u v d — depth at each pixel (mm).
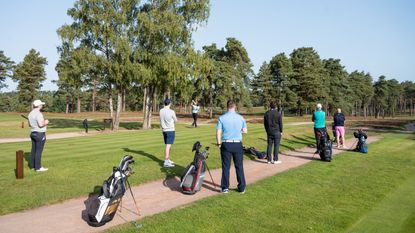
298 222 6469
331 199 7902
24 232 6039
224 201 7570
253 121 39312
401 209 7398
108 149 15055
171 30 28625
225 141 8180
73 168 10672
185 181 8227
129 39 29625
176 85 31297
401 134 24047
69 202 7789
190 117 57188
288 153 14891
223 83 58125
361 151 15008
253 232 5969
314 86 69000
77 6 28609
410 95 133375
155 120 48375
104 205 6250
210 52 63688
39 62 81562
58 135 25203
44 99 86875
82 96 84750
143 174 10078
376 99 111250
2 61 82000
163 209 7203
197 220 6430
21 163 9344
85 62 28359
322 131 13758
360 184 9266
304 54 70000
